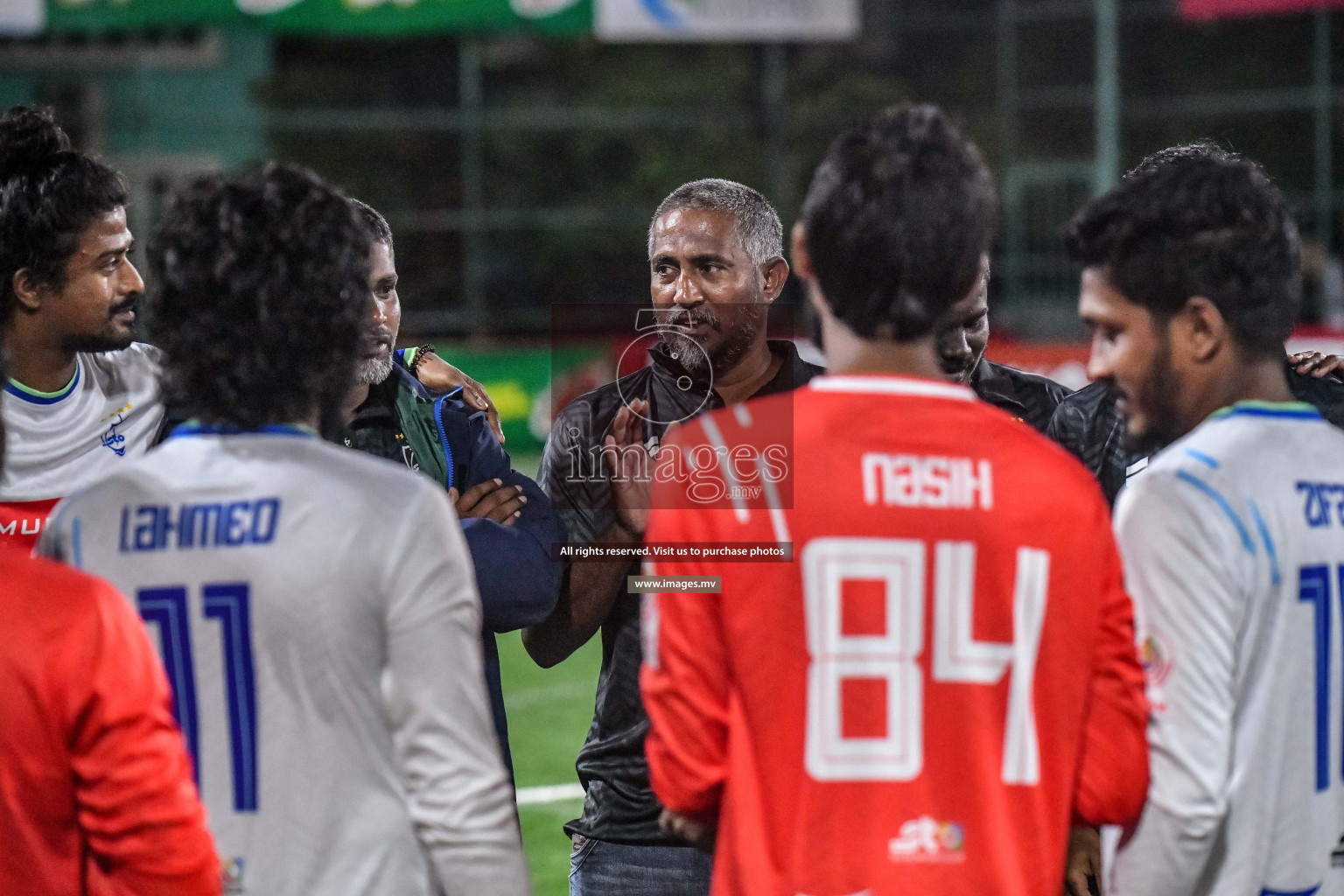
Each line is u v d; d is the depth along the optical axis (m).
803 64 48.28
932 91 47.50
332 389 4.56
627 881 6.52
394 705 4.39
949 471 4.38
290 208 4.43
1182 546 4.48
